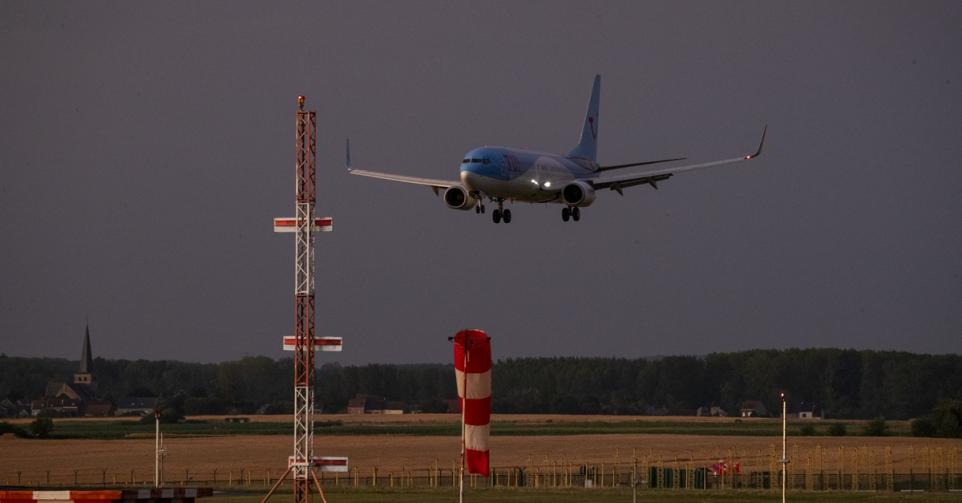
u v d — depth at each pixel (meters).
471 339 155.50
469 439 156.88
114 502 162.62
